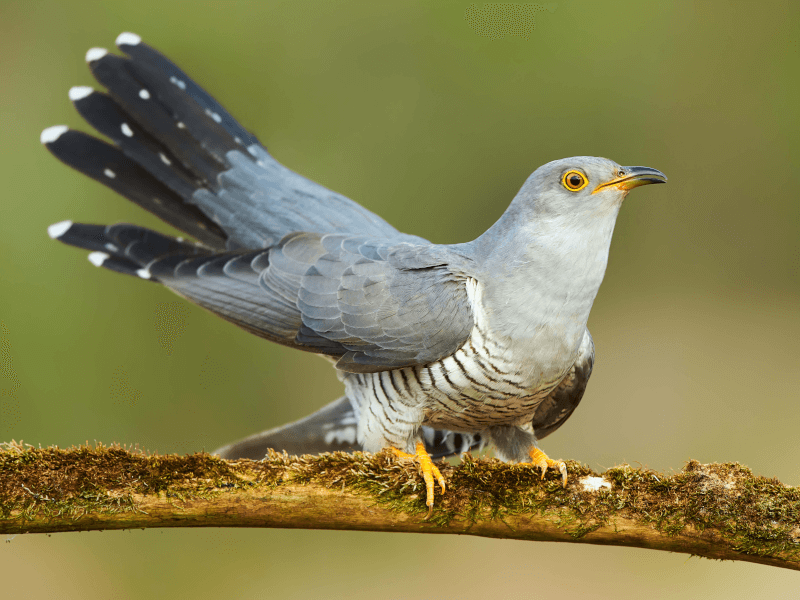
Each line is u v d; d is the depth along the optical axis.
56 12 12.06
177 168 7.34
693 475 4.77
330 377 12.39
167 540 11.03
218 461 4.78
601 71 13.56
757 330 14.10
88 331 11.38
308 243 6.62
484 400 6.05
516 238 5.91
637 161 14.04
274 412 12.06
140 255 6.70
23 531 4.60
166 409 11.58
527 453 6.61
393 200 13.05
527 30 13.28
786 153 14.04
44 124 11.87
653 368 13.95
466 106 13.23
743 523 4.62
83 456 4.67
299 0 12.75
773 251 14.46
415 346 5.98
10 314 11.14
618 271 14.84
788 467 11.91
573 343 5.89
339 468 4.86
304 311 6.34
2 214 11.38
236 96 12.59
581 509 4.84
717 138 14.12
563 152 13.59
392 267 6.23
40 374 11.14
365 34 12.93
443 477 4.91
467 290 5.92
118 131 7.32
